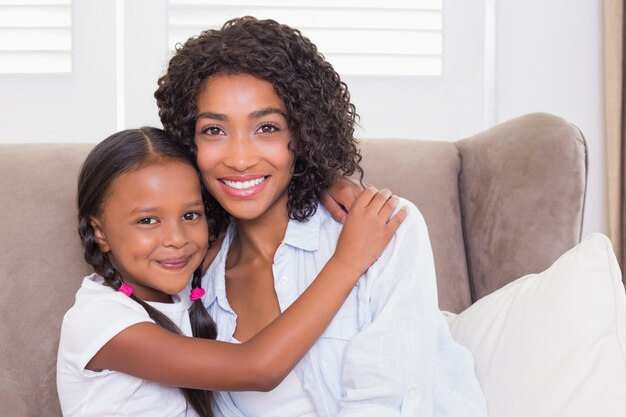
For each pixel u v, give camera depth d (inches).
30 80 78.2
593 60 83.6
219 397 48.3
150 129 47.8
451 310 59.0
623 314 40.8
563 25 83.3
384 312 43.4
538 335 43.3
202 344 42.1
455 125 82.5
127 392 43.9
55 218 56.4
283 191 48.3
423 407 42.3
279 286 47.4
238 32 44.9
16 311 54.5
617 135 80.8
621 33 80.3
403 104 81.7
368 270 45.5
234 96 43.8
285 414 46.2
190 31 79.2
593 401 38.1
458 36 81.7
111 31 78.2
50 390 54.2
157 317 45.4
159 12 79.0
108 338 42.4
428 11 80.7
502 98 83.7
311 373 44.9
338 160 50.3
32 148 59.3
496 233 57.9
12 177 57.0
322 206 50.6
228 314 48.9
